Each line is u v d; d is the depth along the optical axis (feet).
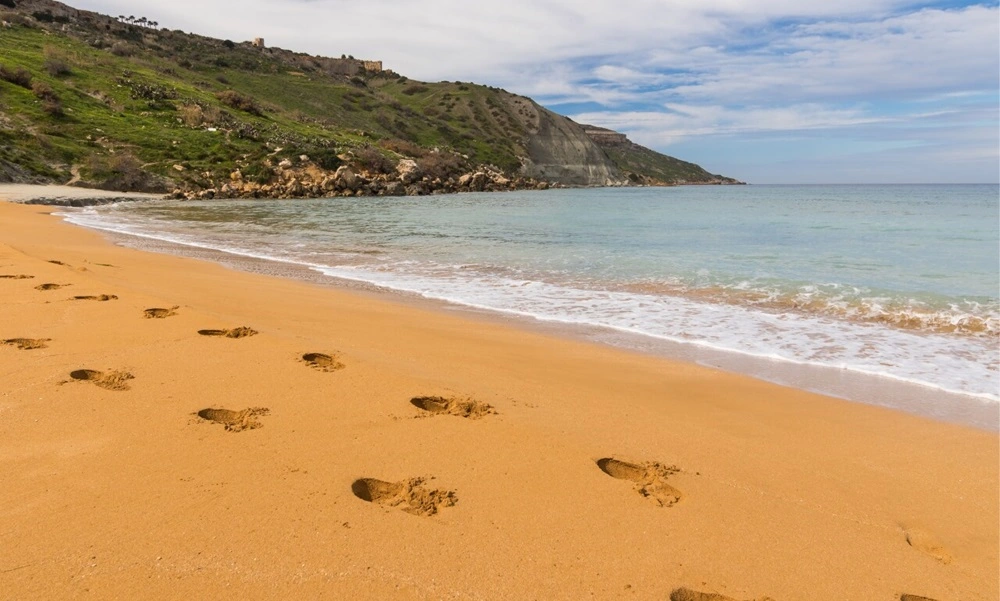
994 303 29.22
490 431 13.43
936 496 11.99
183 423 12.98
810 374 20.12
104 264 36.96
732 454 13.42
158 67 255.50
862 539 10.24
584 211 112.57
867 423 15.89
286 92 310.04
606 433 14.01
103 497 9.91
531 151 353.72
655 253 49.19
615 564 8.96
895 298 30.60
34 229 59.00
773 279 36.19
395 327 24.64
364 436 12.82
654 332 25.41
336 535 9.12
